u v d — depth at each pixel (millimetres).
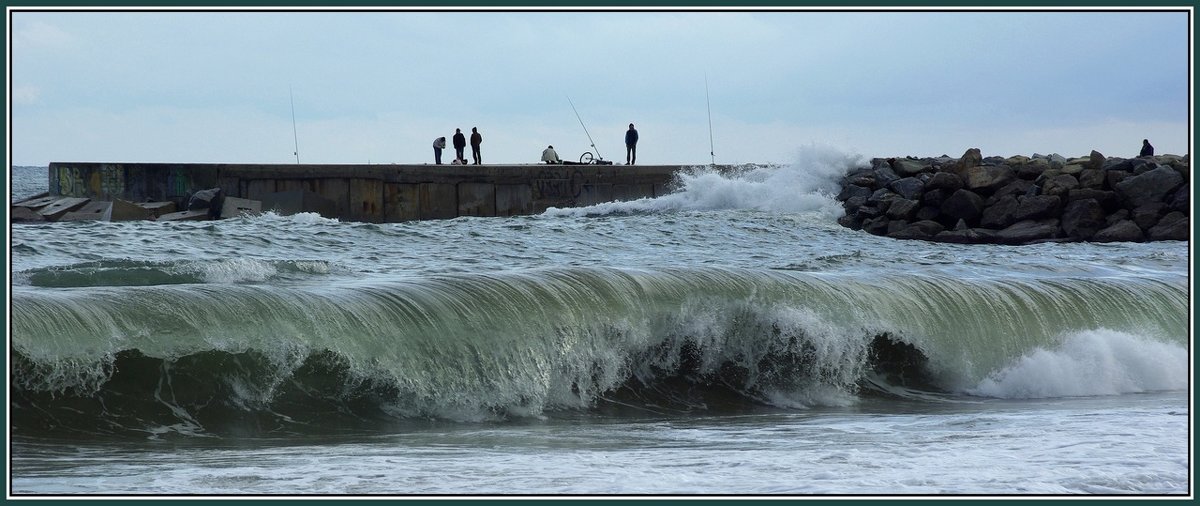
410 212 70062
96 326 20234
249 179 68750
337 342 21734
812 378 25547
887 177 68000
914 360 26516
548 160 75500
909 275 28891
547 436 19719
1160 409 22422
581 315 24109
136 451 17812
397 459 16844
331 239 44719
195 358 20703
